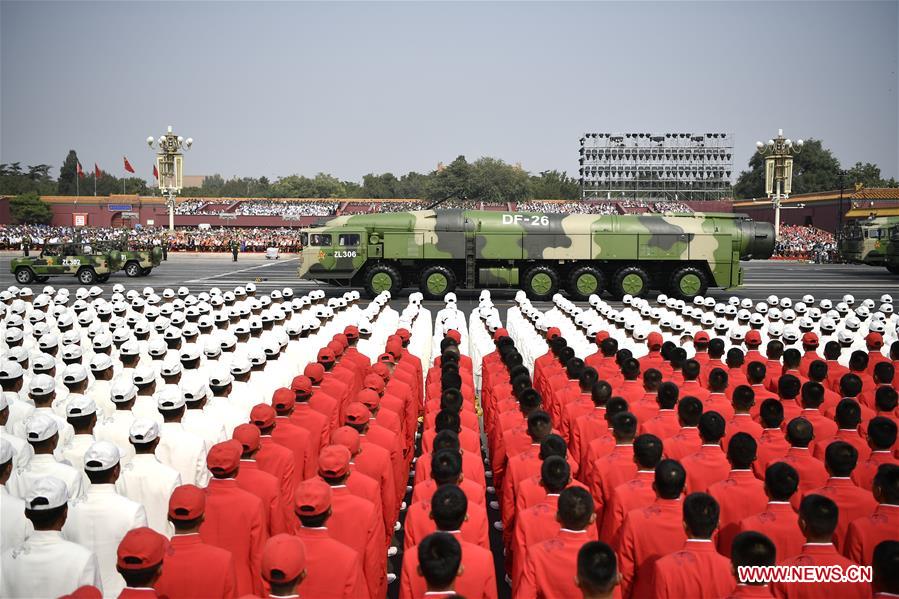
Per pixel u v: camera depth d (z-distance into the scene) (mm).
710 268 34344
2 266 52906
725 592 4441
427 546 4180
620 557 5281
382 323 15500
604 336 12109
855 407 7238
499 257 34188
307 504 4785
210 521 5527
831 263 62656
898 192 75375
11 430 7844
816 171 117188
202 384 7629
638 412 8320
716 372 8734
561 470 5410
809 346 12000
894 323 16578
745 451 5816
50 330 13594
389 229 34250
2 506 5359
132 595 4188
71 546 4680
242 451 6062
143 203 91438
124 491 6078
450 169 97688
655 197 78125
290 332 12398
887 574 4043
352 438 6273
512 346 11023
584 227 34125
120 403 7332
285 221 90938
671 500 5207
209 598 4633
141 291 36656
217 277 45656
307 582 4719
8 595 4602
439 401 8641
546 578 4762
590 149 78188
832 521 4500
